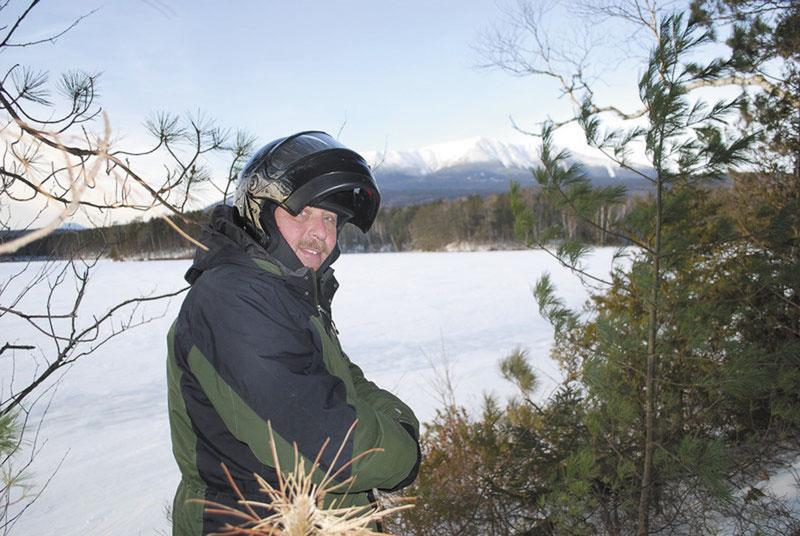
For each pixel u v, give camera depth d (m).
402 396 7.00
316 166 1.11
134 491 4.41
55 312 14.73
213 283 1.00
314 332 1.06
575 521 2.36
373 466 0.96
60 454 5.22
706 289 2.70
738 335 3.30
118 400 7.27
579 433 2.88
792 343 2.30
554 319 2.62
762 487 2.71
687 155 2.06
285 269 1.06
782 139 3.99
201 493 1.01
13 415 0.91
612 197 2.25
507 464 2.83
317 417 0.92
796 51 3.76
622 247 2.40
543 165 2.39
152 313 14.83
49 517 3.93
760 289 2.81
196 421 1.01
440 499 2.53
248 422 0.92
